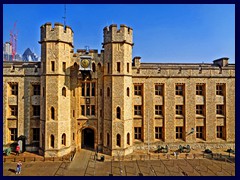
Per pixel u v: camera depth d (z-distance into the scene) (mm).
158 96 30984
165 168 23750
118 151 27938
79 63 28297
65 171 22781
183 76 30906
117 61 28391
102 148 29578
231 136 31672
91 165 24594
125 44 28625
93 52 29906
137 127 30844
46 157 27094
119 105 28250
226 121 31609
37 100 29781
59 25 27703
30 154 28219
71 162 25516
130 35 29391
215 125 31422
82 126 30000
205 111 31328
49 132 27453
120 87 28281
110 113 28422
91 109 30359
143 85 30531
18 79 29719
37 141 29750
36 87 30078
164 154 28594
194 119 31172
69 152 29016
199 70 31234
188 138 31047
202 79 31312
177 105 31453
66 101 28688
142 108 30688
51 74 27562
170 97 30953
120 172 22547
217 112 32156
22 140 28828
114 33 28328
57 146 27375
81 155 27984
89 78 29812
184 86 31141
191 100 31156
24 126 29688
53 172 22500
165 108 30797
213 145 31188
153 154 28562
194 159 26734
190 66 34719
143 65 34625
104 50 29375
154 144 30516
